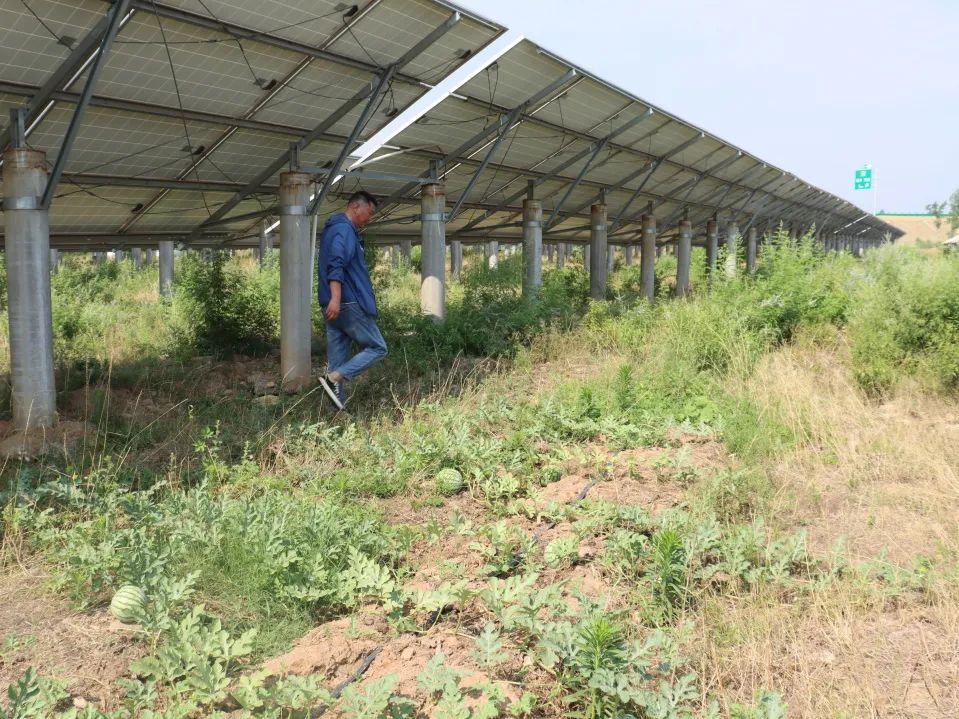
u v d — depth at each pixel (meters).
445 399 8.75
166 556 4.24
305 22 8.30
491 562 4.73
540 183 16.89
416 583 4.46
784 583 4.30
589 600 3.76
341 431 7.67
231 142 9.73
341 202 13.94
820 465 6.41
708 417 8.06
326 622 4.10
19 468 6.21
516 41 10.76
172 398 9.23
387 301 14.73
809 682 3.45
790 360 9.73
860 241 63.75
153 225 11.66
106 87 7.75
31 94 7.23
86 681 3.50
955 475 5.86
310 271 10.14
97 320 14.05
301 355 10.04
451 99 11.61
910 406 8.07
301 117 9.93
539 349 12.22
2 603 4.23
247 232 14.17
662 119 16.31
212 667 3.37
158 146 9.14
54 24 6.69
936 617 3.96
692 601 4.23
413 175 13.67
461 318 12.86
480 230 19.77
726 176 25.52
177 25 7.48
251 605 4.07
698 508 5.22
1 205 8.88
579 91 13.25
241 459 6.69
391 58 9.62
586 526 5.07
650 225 23.89
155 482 6.04
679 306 12.62
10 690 2.98
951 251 10.38
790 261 13.77
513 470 6.49
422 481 6.28
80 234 10.89
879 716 3.21
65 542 4.88
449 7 9.13
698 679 3.51
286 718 3.19
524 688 3.46
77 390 9.11
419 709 3.27
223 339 12.33
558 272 24.70
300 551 4.46
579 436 7.62
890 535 5.02
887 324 8.85
